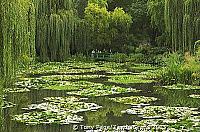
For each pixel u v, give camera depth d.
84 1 64.56
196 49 33.09
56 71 40.28
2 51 13.44
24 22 20.45
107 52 59.69
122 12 59.59
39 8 46.06
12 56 17.34
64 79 32.69
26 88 26.64
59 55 47.31
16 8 16.75
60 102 20.89
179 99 22.17
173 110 18.48
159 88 27.36
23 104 20.27
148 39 61.81
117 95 23.86
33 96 23.14
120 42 59.91
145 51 55.91
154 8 52.34
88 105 20.05
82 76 35.19
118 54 56.22
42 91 25.44
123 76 35.19
